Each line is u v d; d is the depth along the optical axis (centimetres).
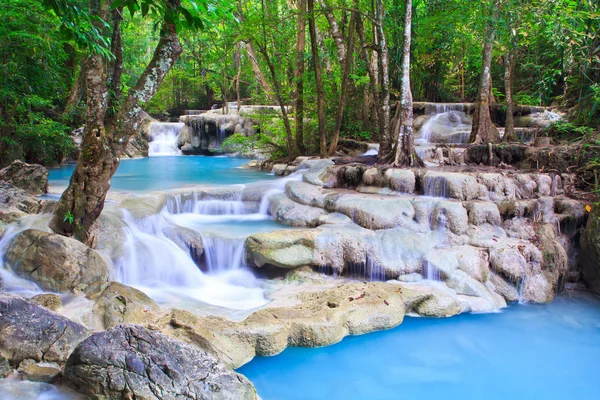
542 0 774
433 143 1303
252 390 372
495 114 1448
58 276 517
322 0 1130
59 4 333
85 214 570
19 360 367
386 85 960
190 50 2308
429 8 1216
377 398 432
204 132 2103
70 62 1379
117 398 333
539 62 1466
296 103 1312
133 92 562
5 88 948
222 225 788
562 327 570
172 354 355
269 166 1398
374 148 1184
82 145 559
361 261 647
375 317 545
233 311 545
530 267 650
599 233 661
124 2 272
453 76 1895
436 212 689
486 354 507
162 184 1041
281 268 653
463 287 621
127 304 490
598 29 837
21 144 1196
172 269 638
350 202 731
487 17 901
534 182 769
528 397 433
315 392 440
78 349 352
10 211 628
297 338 505
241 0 1470
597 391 441
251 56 1650
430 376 466
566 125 1017
